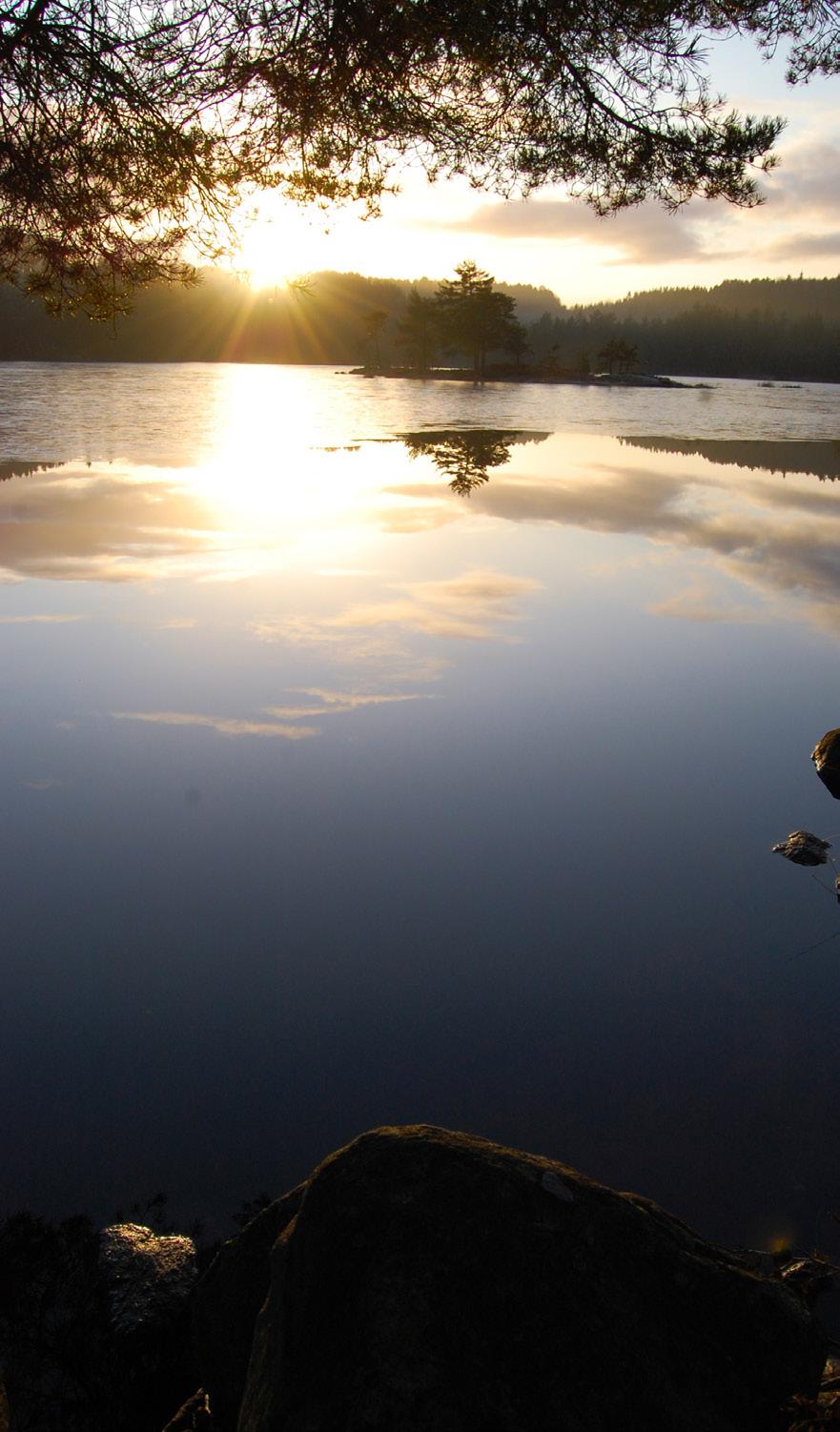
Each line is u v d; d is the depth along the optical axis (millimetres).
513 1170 2100
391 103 6340
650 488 19844
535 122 6465
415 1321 1846
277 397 45594
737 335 148750
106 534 13445
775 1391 1974
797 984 4648
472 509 16531
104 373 66125
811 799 6695
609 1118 3791
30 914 5062
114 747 6914
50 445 23812
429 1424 1723
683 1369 1911
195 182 6383
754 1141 3684
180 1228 3262
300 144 6449
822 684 8820
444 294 86688
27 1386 2639
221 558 12305
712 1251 2215
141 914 5078
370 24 5801
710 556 13562
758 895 5457
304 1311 1977
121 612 9938
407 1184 2057
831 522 16375
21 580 11055
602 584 11820
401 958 4770
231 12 5824
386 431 30703
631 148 6320
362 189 6688
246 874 5461
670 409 46938
